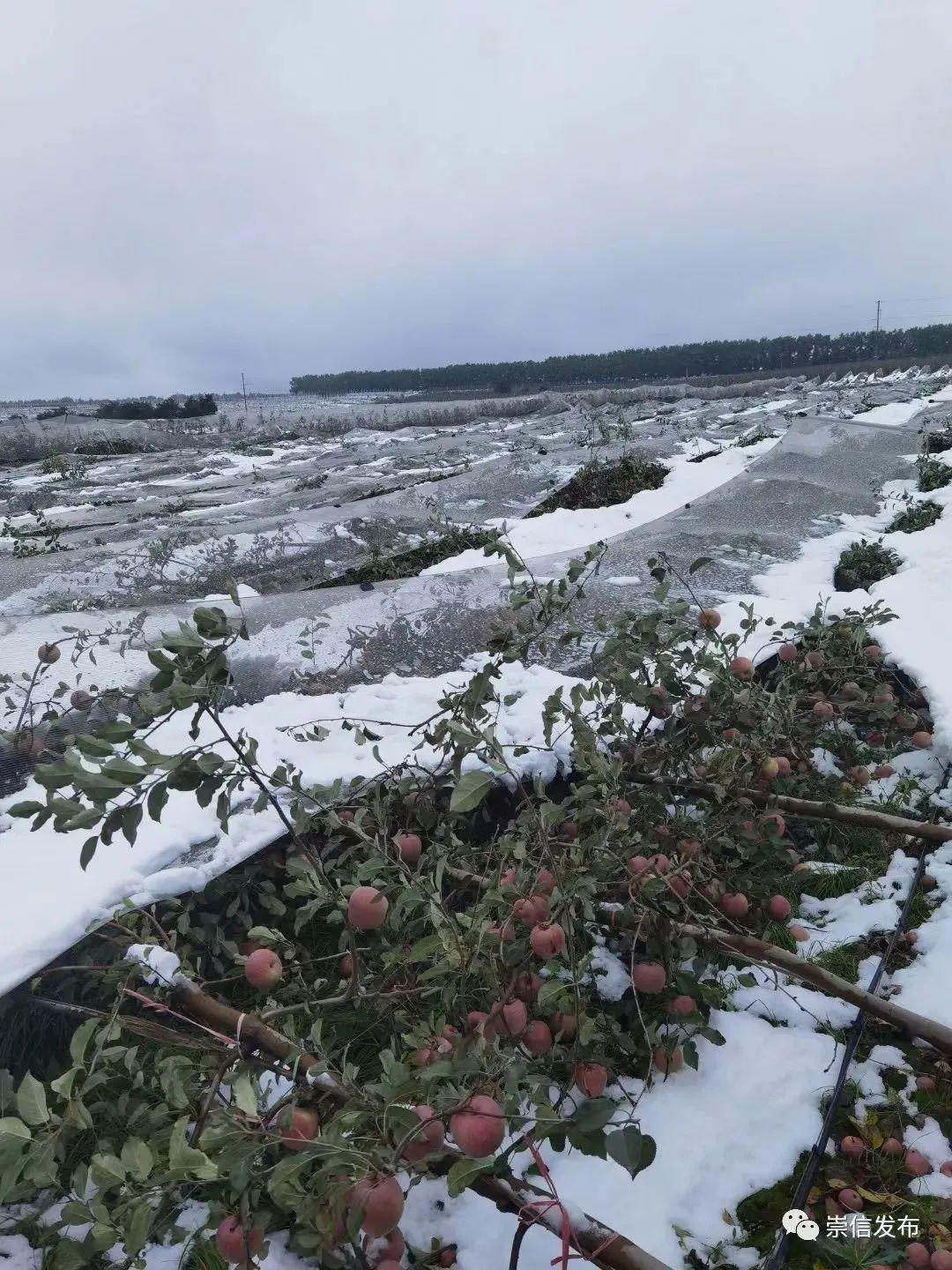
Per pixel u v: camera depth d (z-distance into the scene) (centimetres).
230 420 2589
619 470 913
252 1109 143
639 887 220
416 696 342
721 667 292
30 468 1562
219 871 231
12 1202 183
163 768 186
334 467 1228
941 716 350
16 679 305
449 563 581
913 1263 174
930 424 1084
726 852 274
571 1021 196
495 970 193
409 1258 177
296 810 215
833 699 371
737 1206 188
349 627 385
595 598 450
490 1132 140
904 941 264
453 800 205
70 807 177
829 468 759
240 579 538
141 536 646
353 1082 152
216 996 221
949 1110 210
